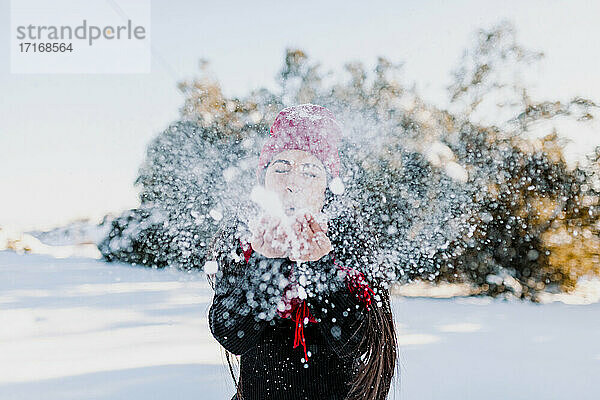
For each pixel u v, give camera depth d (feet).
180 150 14.12
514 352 9.11
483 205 16.12
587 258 16.60
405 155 14.29
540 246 16.61
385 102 19.56
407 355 8.68
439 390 6.72
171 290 14.82
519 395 6.66
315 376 3.85
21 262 22.24
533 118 17.51
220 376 7.07
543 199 16.66
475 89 18.99
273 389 3.90
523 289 16.37
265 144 4.35
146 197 14.32
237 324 3.83
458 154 16.94
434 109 18.84
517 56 19.79
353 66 20.99
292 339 3.85
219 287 3.92
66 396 6.31
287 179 4.07
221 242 4.03
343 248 4.02
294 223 3.88
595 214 16.51
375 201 7.24
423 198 13.30
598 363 8.40
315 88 22.03
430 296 16.37
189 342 9.09
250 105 18.60
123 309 12.20
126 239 18.29
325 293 3.80
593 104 17.19
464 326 11.60
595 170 16.65
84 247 23.20
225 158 7.80
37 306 12.50
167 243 15.89
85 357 8.07
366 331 3.83
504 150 17.11
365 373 3.86
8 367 7.54
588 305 15.23
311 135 4.19
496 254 16.56
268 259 3.86
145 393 6.40
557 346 9.66
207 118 16.30
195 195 6.28
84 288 15.34
